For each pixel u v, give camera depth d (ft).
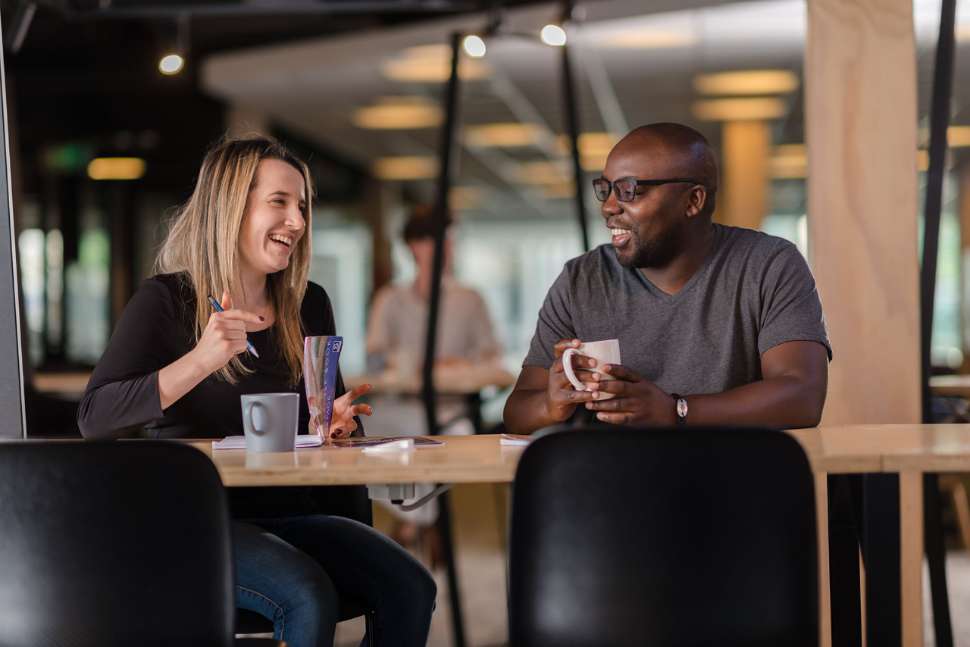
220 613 5.08
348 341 46.42
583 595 4.90
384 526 17.22
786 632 4.87
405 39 24.09
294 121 34.53
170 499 5.02
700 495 4.82
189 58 27.40
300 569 6.35
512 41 23.70
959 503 15.24
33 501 5.01
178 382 6.57
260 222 7.30
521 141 38.75
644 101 31.63
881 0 9.23
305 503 7.34
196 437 7.16
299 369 7.47
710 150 7.50
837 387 9.29
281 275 7.60
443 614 12.85
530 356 7.77
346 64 25.76
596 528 4.87
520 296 73.00
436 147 40.70
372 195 48.29
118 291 29.07
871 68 9.26
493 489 21.56
